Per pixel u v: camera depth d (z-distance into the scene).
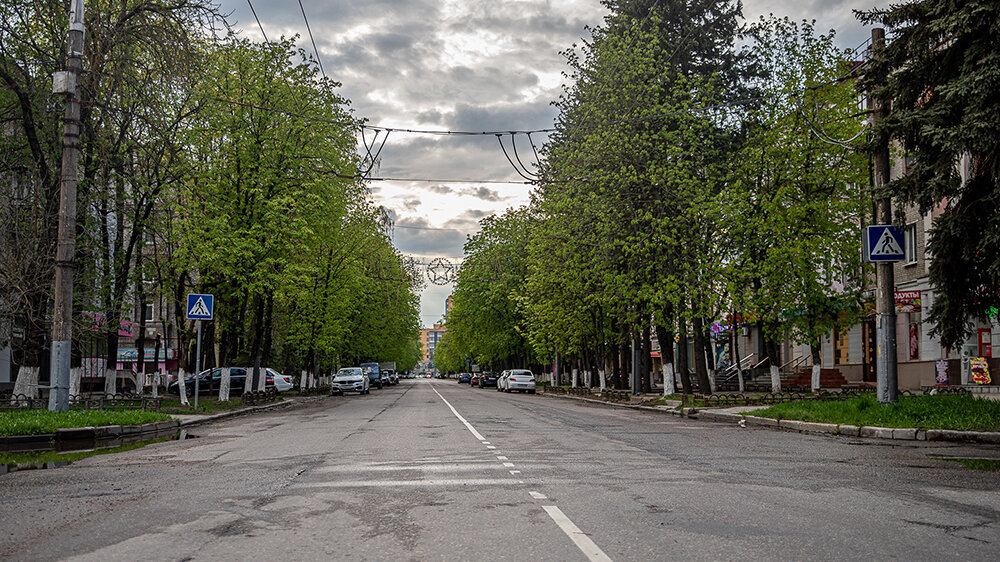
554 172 30.44
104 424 15.92
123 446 13.30
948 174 13.27
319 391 47.59
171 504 6.96
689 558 4.93
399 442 13.12
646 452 11.42
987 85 12.41
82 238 22.22
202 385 38.81
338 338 43.91
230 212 26.86
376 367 66.81
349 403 32.28
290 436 14.83
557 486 7.96
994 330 25.38
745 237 27.05
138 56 21.02
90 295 22.80
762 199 27.14
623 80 27.36
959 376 26.62
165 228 24.66
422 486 7.99
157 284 27.14
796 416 17.12
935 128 13.08
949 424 13.76
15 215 20.00
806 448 12.06
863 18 15.39
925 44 14.14
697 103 27.06
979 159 13.52
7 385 31.30
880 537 5.54
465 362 115.06
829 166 27.09
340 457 10.80
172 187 24.45
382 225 45.72
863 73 15.81
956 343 15.32
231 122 27.02
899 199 14.28
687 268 26.41
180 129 24.28
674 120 27.36
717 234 27.23
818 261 27.02
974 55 12.97
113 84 19.69
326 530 5.82
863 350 36.69
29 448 13.20
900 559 4.93
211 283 27.28
